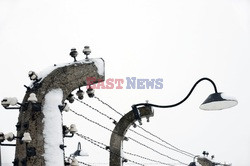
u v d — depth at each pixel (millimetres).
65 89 10250
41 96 9781
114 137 14719
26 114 9609
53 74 10141
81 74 10562
